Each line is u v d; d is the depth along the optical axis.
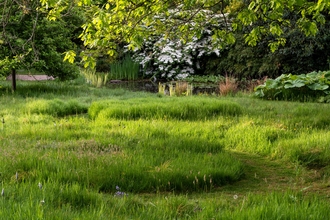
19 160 5.20
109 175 4.88
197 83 20.38
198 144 6.72
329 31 16.91
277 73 19.78
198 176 5.06
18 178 4.62
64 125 8.47
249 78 20.86
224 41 7.86
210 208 3.79
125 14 6.37
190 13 7.77
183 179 5.00
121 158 5.54
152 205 3.99
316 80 13.20
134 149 6.25
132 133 7.57
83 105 11.41
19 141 6.76
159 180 4.87
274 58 19.36
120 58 24.56
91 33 5.91
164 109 9.68
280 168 6.05
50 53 14.01
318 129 7.99
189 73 23.02
